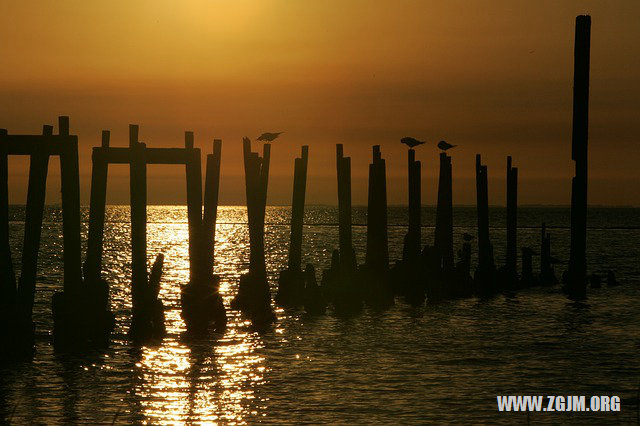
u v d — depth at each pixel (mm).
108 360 31828
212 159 37406
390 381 29672
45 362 31281
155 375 29953
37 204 30984
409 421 24953
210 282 36906
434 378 30203
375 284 47125
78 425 24438
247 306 43406
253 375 30359
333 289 45750
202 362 32094
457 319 43875
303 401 26953
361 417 25297
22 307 31094
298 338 37719
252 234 42812
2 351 30672
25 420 24844
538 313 46312
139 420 24922
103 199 32844
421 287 49188
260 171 42969
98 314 32562
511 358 33781
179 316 43250
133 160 33250
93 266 32562
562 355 34469
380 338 38031
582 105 48312
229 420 24953
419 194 49375
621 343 37281
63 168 31188
